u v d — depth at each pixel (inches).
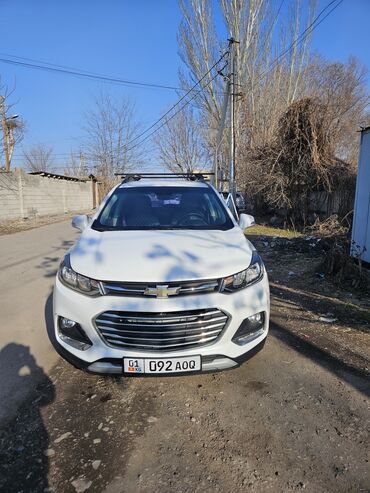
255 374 117.3
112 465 81.0
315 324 156.7
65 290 102.7
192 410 99.8
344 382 112.3
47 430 92.4
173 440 88.7
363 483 75.6
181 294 95.5
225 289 98.8
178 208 148.0
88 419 96.6
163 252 107.0
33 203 734.5
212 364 98.6
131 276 96.5
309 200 535.5
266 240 382.9
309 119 491.5
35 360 128.9
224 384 111.9
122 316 94.6
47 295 206.5
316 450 84.7
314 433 90.3
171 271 97.7
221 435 90.1
